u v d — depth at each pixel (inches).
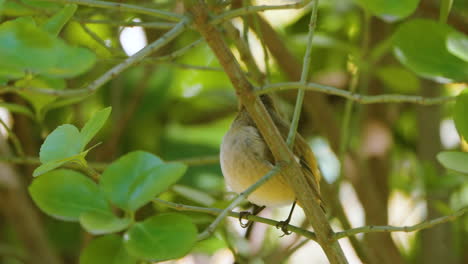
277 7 103.8
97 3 103.6
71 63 100.1
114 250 103.3
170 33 103.0
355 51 122.0
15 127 139.2
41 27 105.1
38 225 134.0
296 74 127.4
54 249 144.6
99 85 101.2
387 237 134.6
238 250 124.3
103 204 103.2
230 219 129.6
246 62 113.0
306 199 106.3
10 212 131.7
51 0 103.5
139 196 102.9
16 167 143.7
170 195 128.6
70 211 103.0
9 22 104.9
